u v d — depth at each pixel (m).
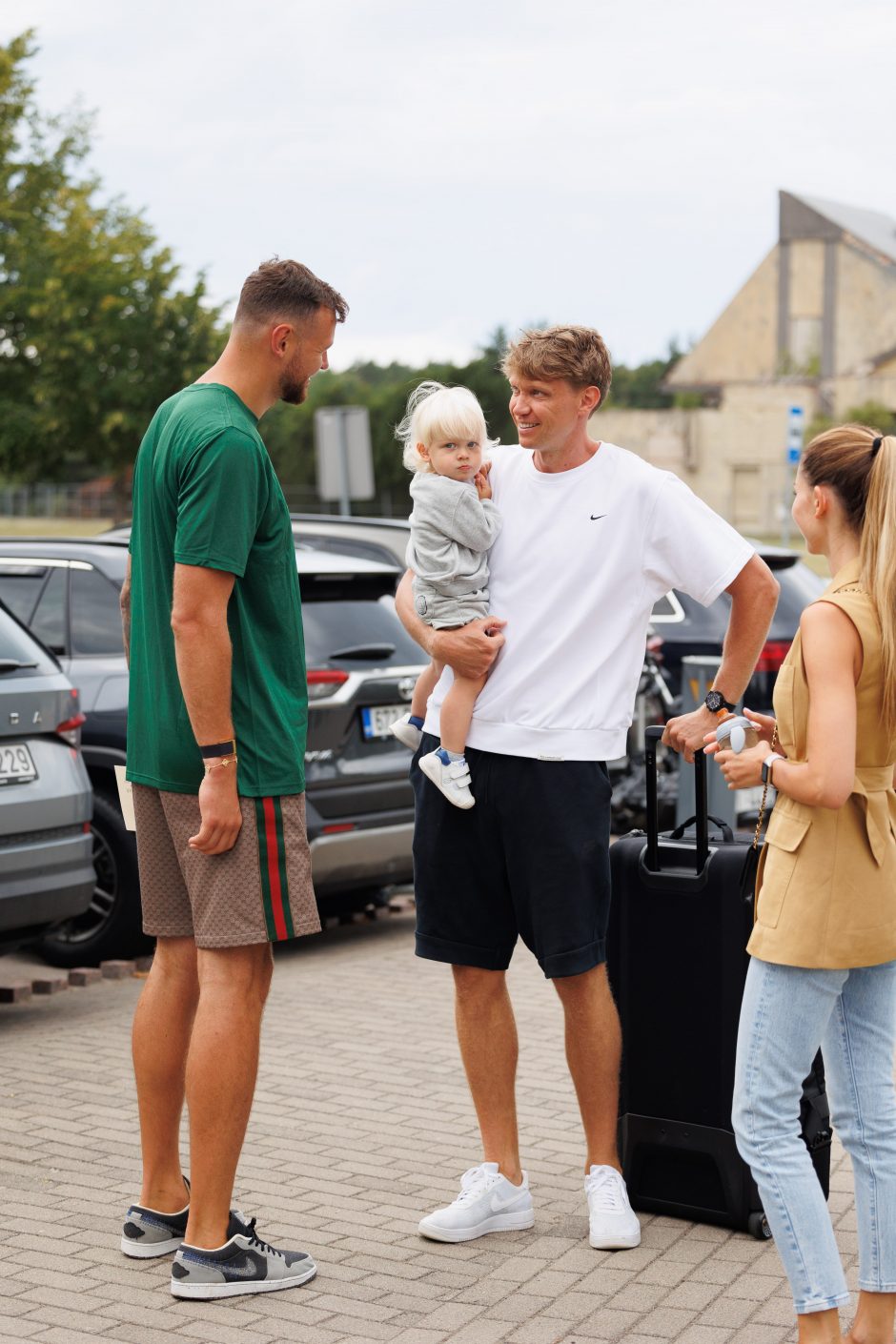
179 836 4.16
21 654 6.92
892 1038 3.70
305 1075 6.06
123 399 28.44
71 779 6.97
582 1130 5.44
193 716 4.02
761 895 3.58
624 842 4.64
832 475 3.56
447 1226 4.44
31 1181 4.92
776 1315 3.96
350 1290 4.12
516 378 4.36
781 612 10.98
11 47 30.33
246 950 4.15
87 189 30.50
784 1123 3.57
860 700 3.47
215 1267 4.06
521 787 4.37
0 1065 6.22
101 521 49.75
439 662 4.47
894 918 3.54
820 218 64.38
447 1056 6.34
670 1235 4.50
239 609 4.09
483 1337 3.83
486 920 4.54
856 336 64.06
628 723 4.47
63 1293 4.09
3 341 30.22
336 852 7.84
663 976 4.54
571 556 4.39
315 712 7.77
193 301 28.80
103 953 7.87
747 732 3.86
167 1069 4.34
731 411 60.22
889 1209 3.63
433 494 4.40
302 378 4.24
